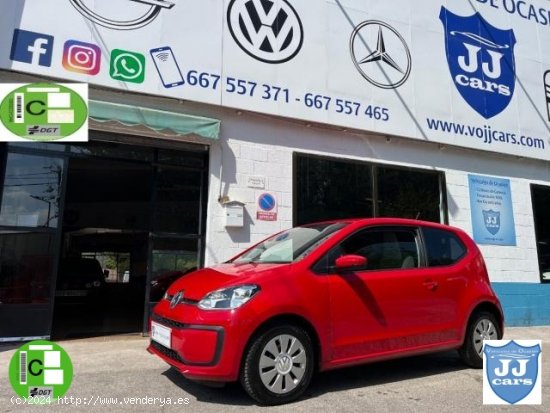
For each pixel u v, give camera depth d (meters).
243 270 4.62
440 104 9.95
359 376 5.29
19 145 6.82
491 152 10.43
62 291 11.62
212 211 7.65
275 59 8.32
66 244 13.59
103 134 7.17
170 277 7.50
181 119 7.25
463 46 10.55
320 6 8.93
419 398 4.52
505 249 10.26
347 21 9.16
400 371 5.53
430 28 10.16
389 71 9.46
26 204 6.80
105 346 6.58
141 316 10.14
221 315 4.09
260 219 7.94
